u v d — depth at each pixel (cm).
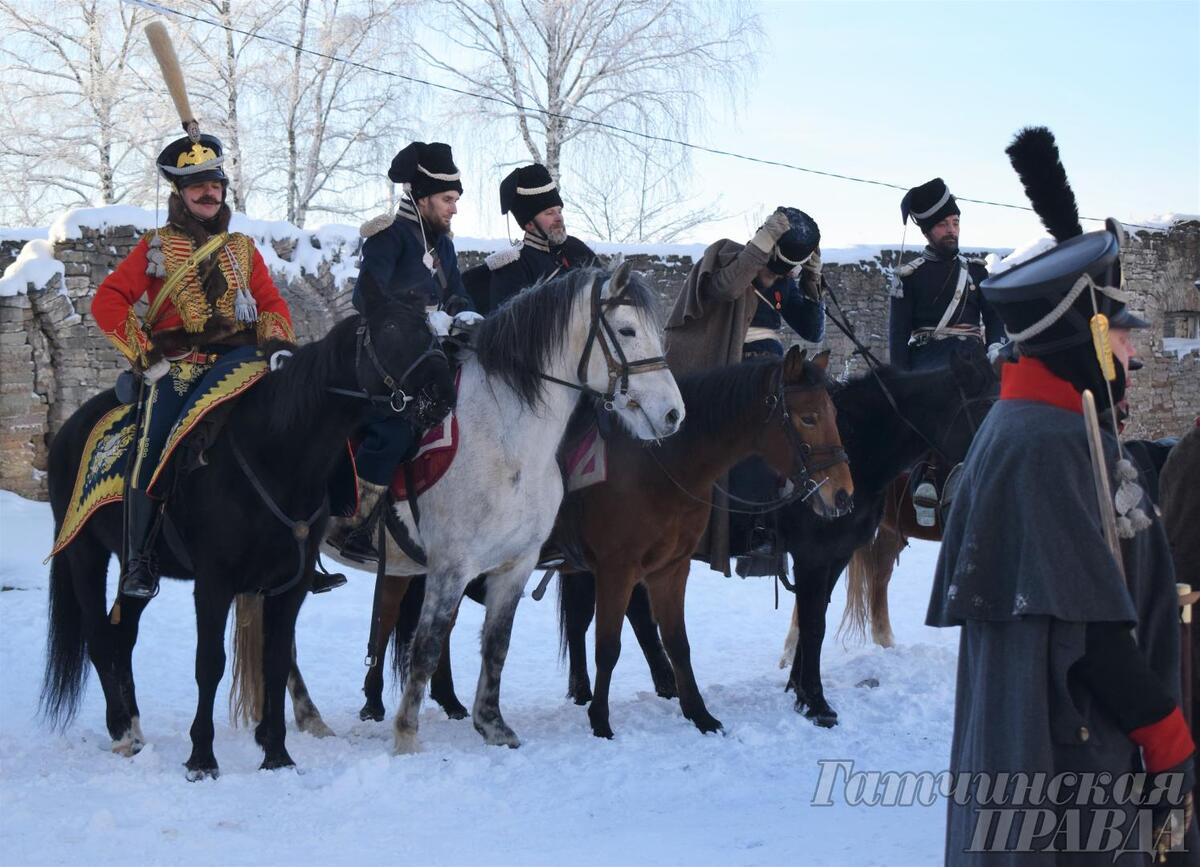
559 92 2170
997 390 684
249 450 550
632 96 2130
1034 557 264
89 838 461
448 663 710
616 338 587
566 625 745
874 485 700
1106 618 258
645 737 634
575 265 738
